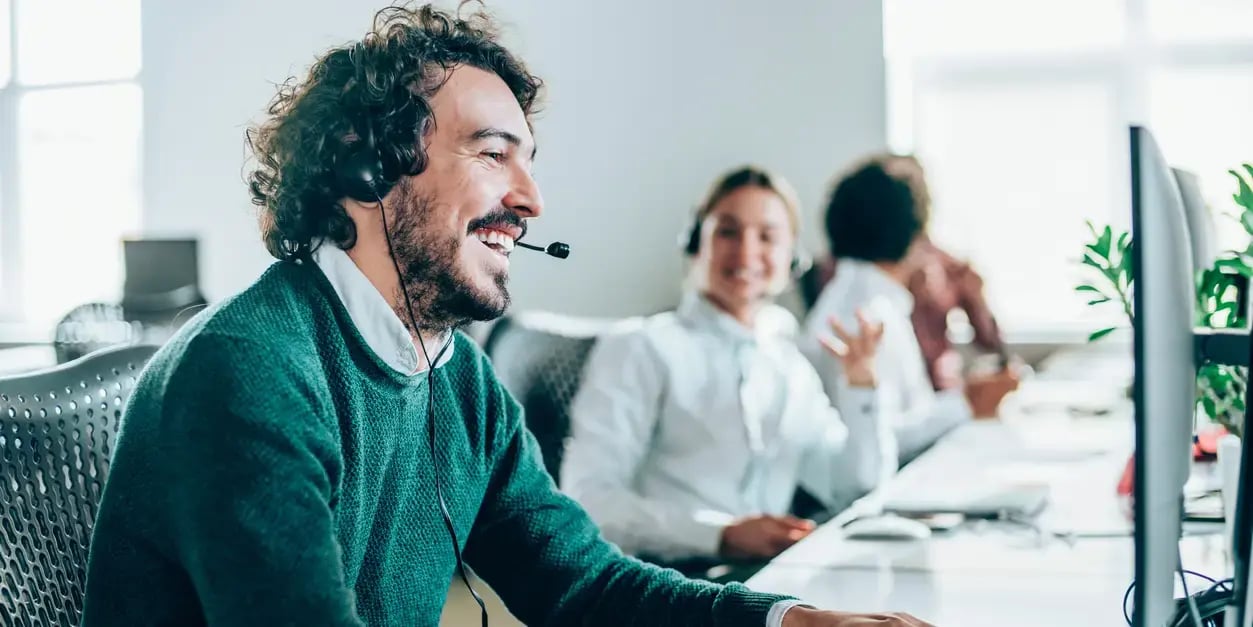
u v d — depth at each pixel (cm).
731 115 422
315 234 95
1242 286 121
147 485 83
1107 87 398
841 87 411
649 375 216
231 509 78
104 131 511
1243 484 85
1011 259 409
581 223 438
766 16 417
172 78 491
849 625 95
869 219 298
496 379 115
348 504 91
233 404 80
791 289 346
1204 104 390
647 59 428
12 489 95
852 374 234
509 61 104
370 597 97
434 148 97
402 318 99
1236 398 134
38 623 95
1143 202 80
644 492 219
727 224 228
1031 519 162
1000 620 111
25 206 524
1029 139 405
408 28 100
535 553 111
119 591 85
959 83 411
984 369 325
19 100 520
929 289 329
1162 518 82
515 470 114
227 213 488
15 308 526
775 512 223
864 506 171
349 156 94
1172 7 391
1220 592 109
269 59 477
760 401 223
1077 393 319
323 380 89
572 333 218
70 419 101
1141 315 79
